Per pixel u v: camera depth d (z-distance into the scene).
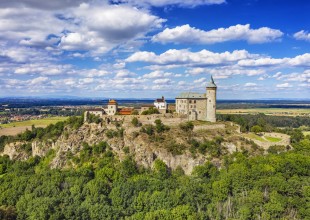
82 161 199.38
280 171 168.75
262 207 137.50
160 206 139.50
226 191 149.25
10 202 150.75
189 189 149.75
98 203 142.62
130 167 182.38
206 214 136.00
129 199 147.38
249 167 174.38
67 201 142.75
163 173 177.75
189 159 191.88
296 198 140.12
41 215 129.12
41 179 166.75
